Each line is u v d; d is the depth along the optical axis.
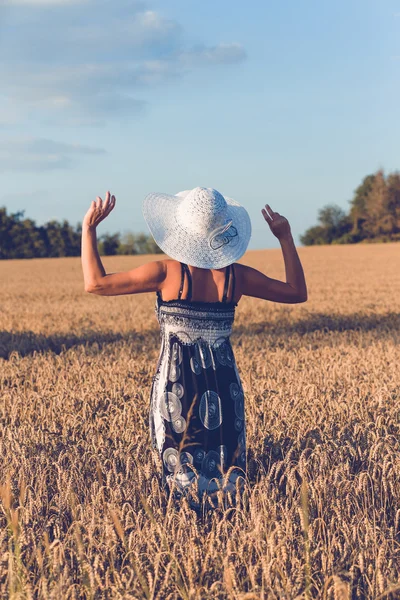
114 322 15.76
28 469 4.12
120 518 3.33
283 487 4.14
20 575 2.84
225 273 3.59
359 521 3.45
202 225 3.54
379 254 63.03
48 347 12.01
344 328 14.67
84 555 2.99
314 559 3.11
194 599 2.71
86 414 5.83
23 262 73.06
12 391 6.99
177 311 3.55
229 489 3.57
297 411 5.68
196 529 3.20
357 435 4.96
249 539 3.11
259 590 2.76
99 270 3.44
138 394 6.57
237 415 3.64
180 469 3.54
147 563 3.07
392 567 3.12
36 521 3.43
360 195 118.31
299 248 81.06
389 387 6.89
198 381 3.55
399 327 14.16
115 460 4.34
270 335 12.67
